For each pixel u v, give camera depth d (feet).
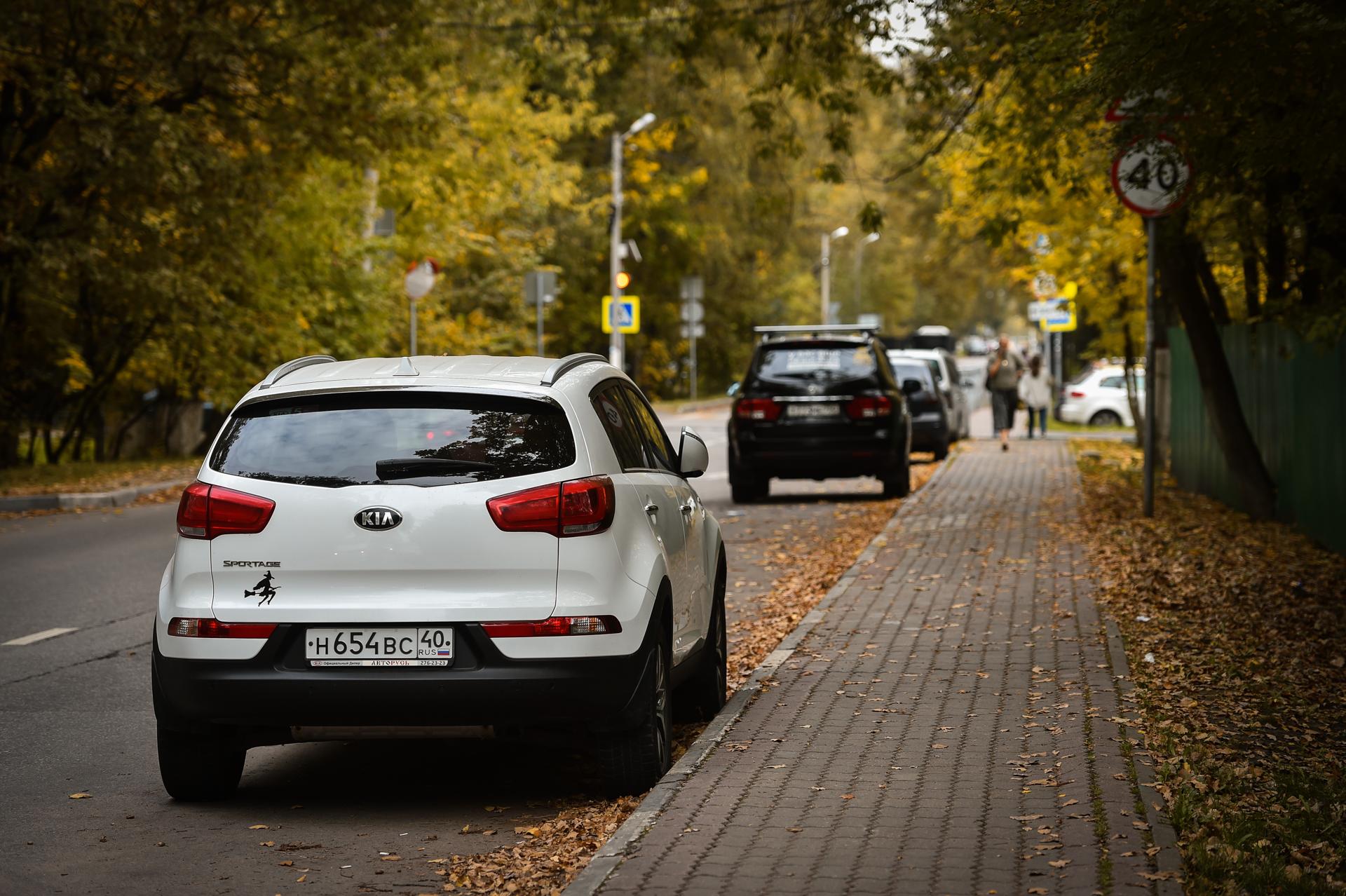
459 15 108.27
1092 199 88.58
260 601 24.73
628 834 22.29
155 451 125.18
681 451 31.86
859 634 39.32
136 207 91.15
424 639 24.50
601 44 76.13
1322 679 33.94
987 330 617.62
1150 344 62.90
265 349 114.93
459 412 25.49
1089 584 46.78
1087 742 27.27
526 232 175.83
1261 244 63.77
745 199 203.72
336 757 29.99
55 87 82.48
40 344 104.83
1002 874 20.18
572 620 24.61
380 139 99.14
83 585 52.44
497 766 29.09
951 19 55.31
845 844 21.61
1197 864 20.61
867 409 78.84
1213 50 32.40
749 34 67.41
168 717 25.18
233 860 22.99
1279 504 63.16
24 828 24.81
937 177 99.66
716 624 32.27
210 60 88.43
